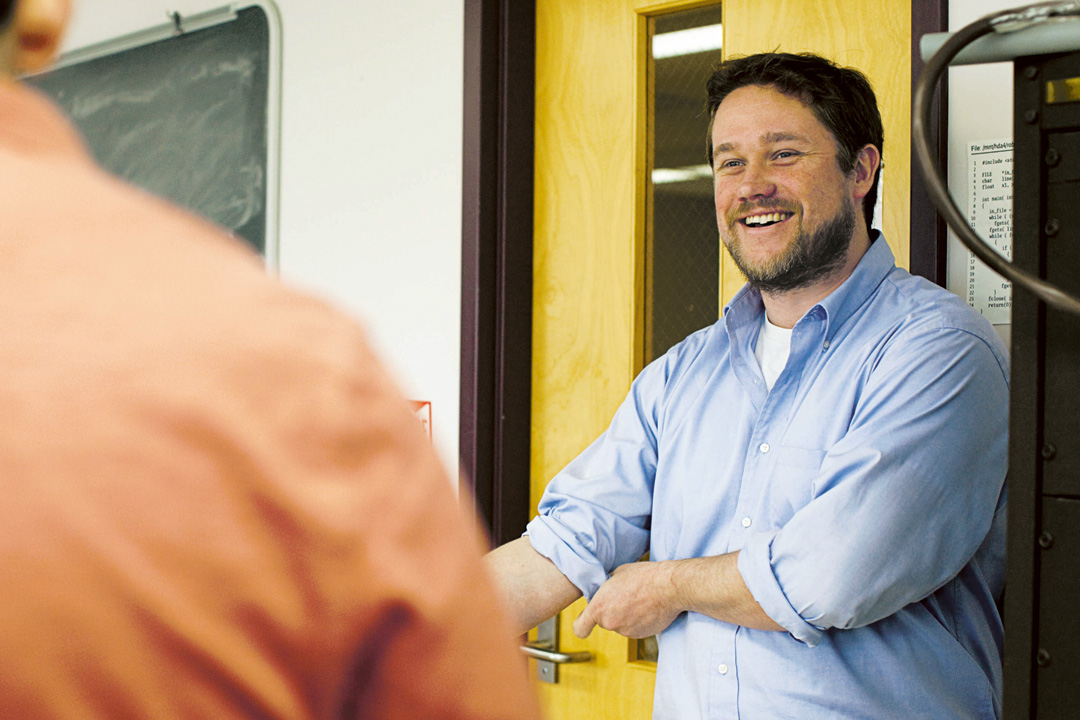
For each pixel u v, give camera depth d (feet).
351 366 1.06
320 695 1.01
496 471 6.16
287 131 7.12
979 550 3.83
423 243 6.39
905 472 3.40
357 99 6.73
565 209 6.16
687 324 5.74
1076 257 2.11
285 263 7.16
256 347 1.01
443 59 6.28
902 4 4.79
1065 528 2.12
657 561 4.05
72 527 0.88
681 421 4.41
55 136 1.14
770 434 4.06
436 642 1.04
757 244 4.20
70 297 0.98
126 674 0.88
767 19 5.29
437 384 6.31
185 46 7.67
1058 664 2.13
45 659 0.86
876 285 4.09
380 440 1.05
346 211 6.79
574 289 6.11
